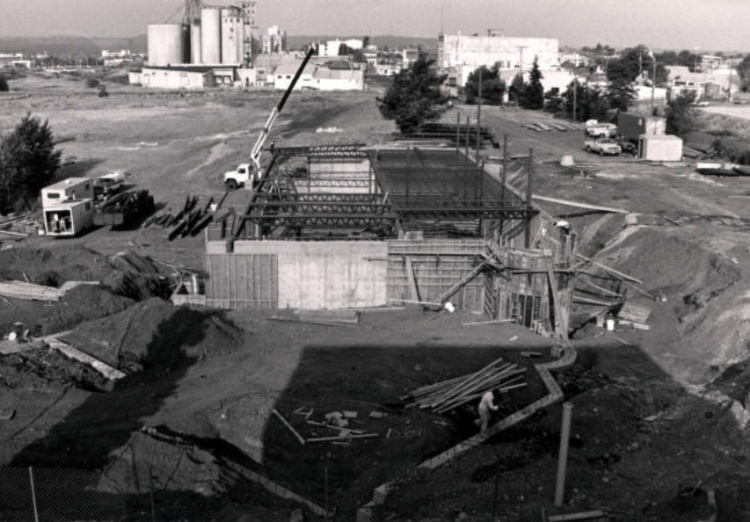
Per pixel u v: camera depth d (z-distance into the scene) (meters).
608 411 24.89
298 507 20.47
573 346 31.34
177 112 122.25
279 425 24.39
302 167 67.12
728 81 156.50
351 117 110.56
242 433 24.09
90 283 37.25
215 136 95.44
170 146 87.75
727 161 71.00
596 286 38.22
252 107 129.75
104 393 27.17
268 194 44.16
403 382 28.05
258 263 36.19
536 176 61.97
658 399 26.25
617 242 43.97
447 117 104.25
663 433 23.83
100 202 55.59
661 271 38.19
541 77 131.50
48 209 49.31
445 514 19.33
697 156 74.06
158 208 58.41
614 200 52.66
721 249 37.50
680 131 89.75
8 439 23.27
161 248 47.97
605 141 76.19
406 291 36.94
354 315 35.22
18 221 53.69
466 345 31.56
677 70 184.50
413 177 56.31
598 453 22.56
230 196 61.88
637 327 33.31
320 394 26.77
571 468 21.47
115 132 99.38
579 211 50.34
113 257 42.91
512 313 34.53
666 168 66.62
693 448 22.77
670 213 47.91
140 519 19.00
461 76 164.88
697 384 27.48
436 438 24.06
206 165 74.00
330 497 21.45
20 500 19.78
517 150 77.19
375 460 23.03
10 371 27.34
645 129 73.12
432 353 30.77
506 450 22.84
